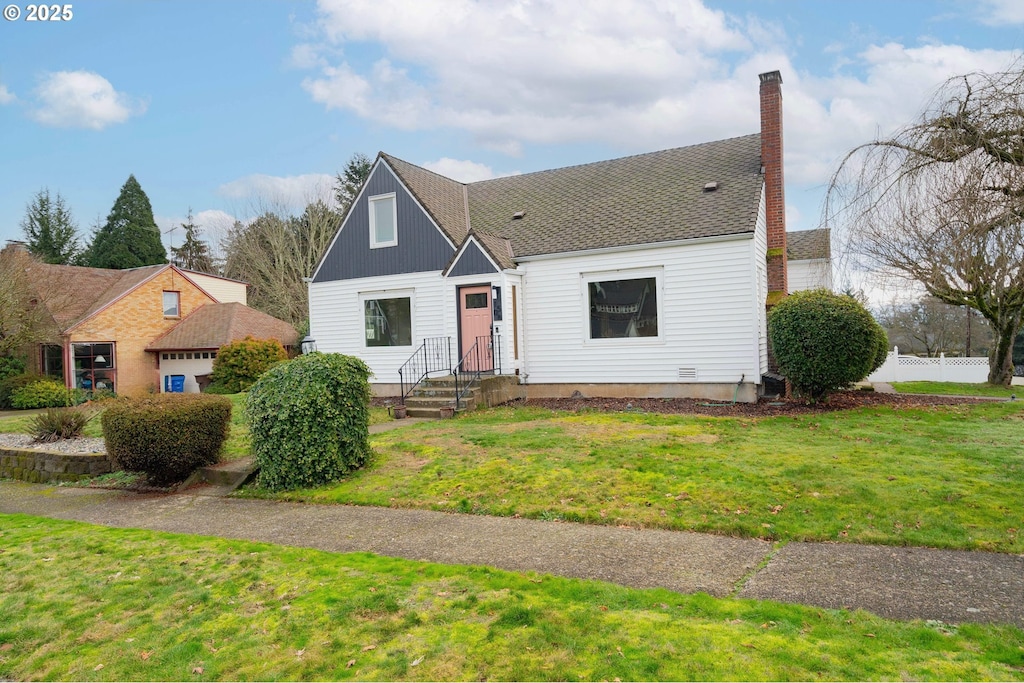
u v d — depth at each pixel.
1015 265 6.65
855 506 6.25
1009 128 6.65
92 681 3.89
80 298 30.02
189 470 9.72
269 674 3.79
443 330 17.38
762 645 3.74
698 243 14.20
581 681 3.46
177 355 30.91
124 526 7.55
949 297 17.02
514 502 7.17
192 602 4.96
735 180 15.77
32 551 6.58
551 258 15.95
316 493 8.32
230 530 7.11
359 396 9.28
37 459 11.32
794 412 12.26
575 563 5.43
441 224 17.36
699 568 5.18
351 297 18.95
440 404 14.24
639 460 8.21
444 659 3.81
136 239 46.34
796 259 19.70
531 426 11.27
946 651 3.62
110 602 5.07
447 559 5.72
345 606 4.65
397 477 8.55
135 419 9.17
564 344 15.96
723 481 7.18
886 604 4.33
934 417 11.25
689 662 3.58
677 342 14.59
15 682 3.95
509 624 4.20
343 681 3.64
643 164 18.59
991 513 5.87
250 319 31.22
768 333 14.28
